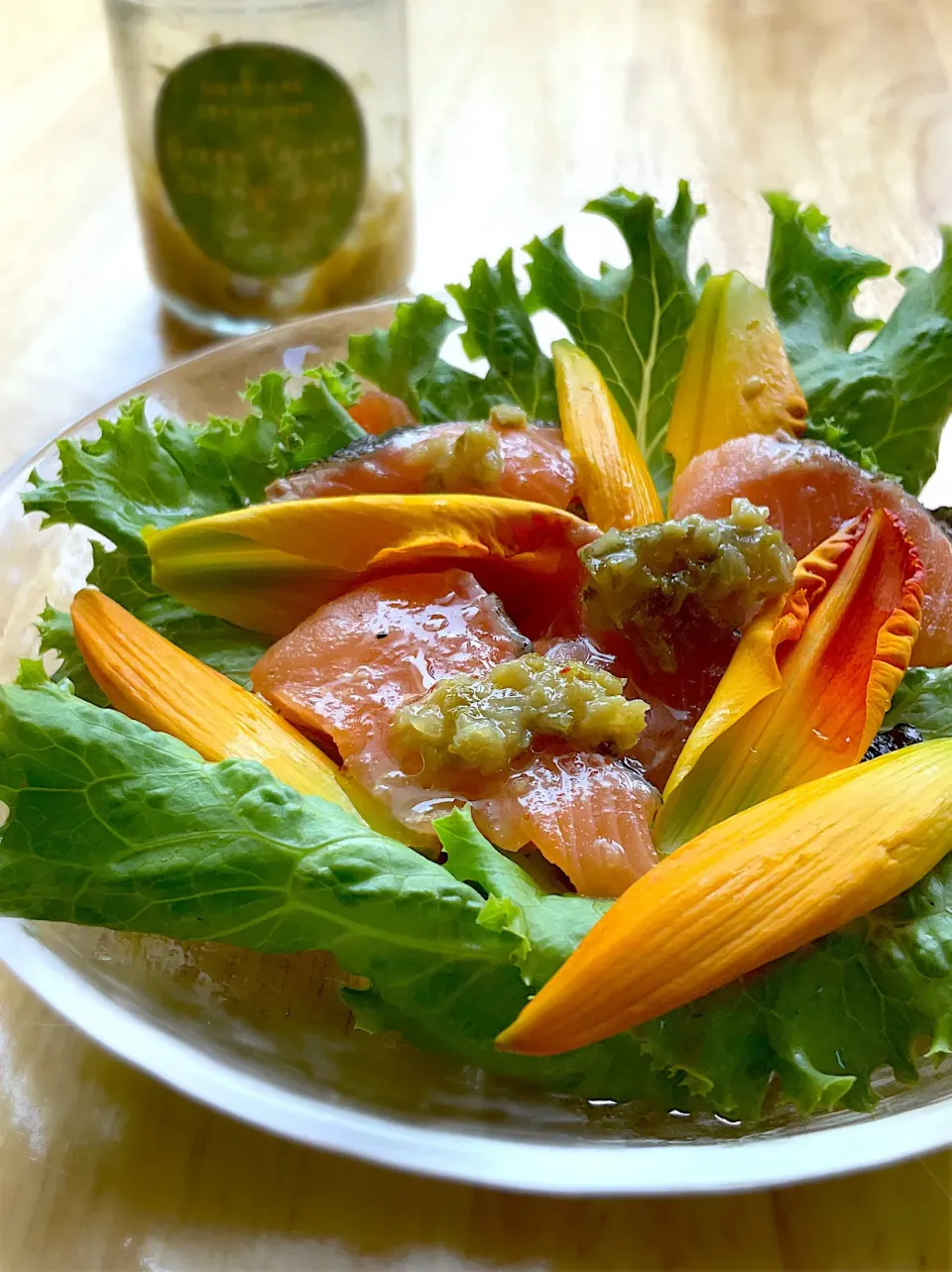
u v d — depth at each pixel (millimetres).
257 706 222
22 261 408
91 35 545
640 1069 188
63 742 193
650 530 224
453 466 247
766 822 190
